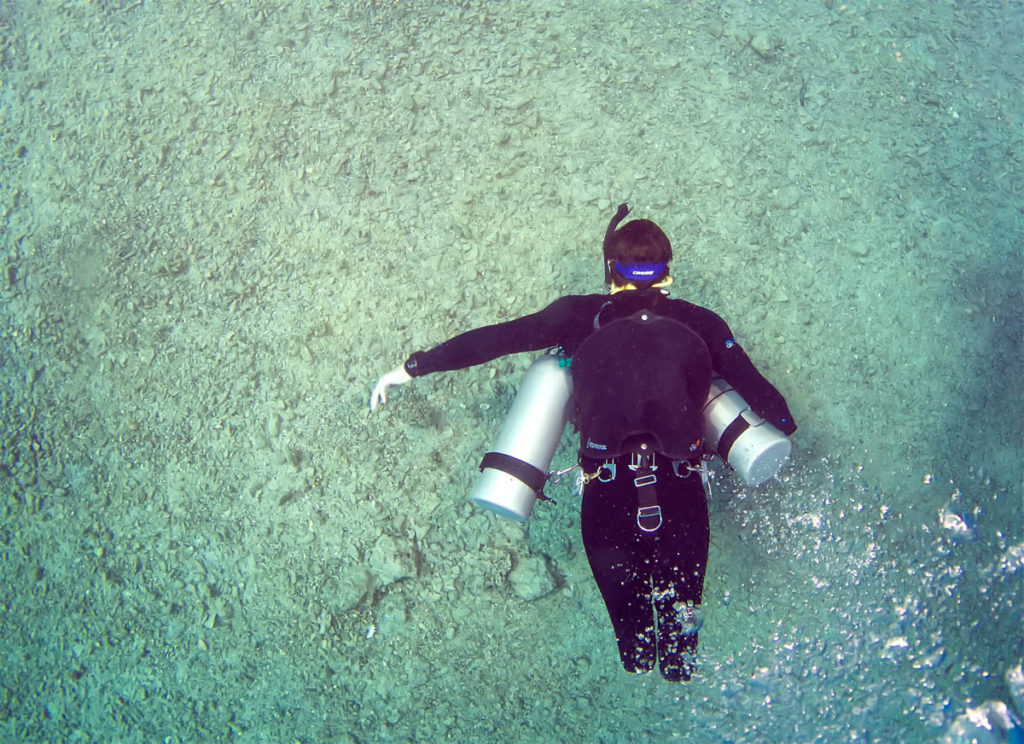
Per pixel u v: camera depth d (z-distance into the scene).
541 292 3.17
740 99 3.48
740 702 2.55
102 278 3.50
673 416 1.95
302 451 3.09
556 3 3.76
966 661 2.50
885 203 3.22
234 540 3.05
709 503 2.79
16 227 3.67
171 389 3.29
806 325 3.02
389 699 2.77
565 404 2.22
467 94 3.58
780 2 3.75
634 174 3.32
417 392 3.09
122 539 3.13
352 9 3.87
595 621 2.74
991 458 2.78
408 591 2.87
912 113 3.43
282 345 3.27
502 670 2.74
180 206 3.59
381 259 3.32
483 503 2.21
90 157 3.76
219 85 3.81
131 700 2.94
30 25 4.13
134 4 4.09
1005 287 3.05
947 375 2.91
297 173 3.54
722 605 2.68
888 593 2.63
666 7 3.73
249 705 2.86
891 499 2.75
